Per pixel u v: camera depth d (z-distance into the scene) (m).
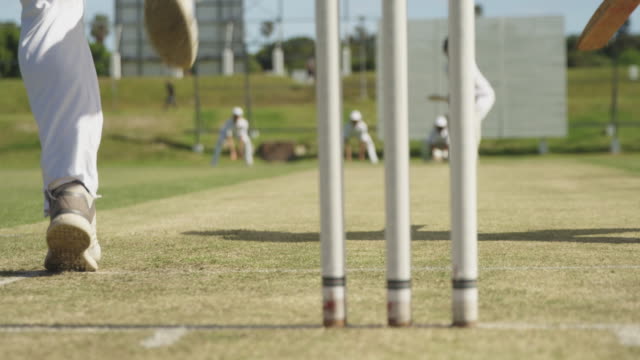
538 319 2.66
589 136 39.28
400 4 2.32
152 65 49.56
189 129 41.31
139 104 52.22
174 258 4.50
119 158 35.62
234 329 2.58
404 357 2.17
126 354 2.29
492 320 2.65
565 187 11.95
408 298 2.50
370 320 2.67
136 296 3.26
